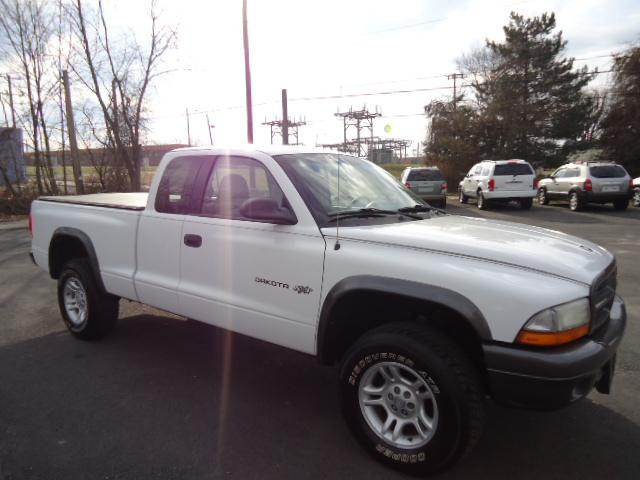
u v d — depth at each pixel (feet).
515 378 8.00
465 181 68.18
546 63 109.70
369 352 9.27
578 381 7.96
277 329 10.82
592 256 9.49
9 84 66.03
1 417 11.16
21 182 72.38
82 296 15.93
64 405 11.73
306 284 10.21
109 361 14.42
